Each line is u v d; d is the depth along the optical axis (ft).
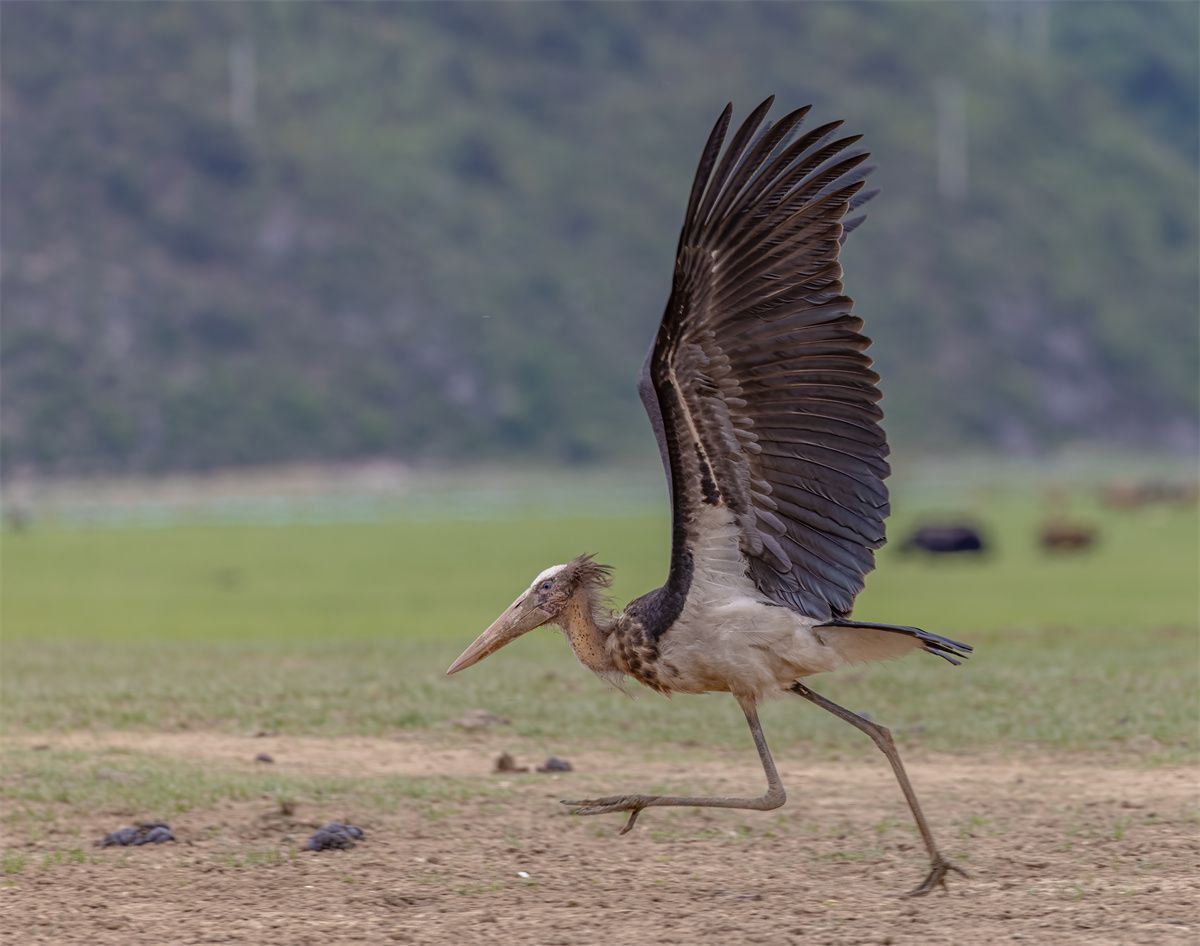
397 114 435.12
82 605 103.04
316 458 337.72
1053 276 435.53
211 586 120.37
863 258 421.18
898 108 482.28
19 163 382.42
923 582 118.11
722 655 24.23
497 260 401.08
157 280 367.04
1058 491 226.17
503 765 36.35
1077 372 413.39
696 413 23.41
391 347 369.71
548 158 434.71
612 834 30.17
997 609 92.43
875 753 38.29
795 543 23.90
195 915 24.84
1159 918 23.67
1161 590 106.93
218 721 42.57
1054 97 516.73
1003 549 155.63
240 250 382.01
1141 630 61.31
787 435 23.50
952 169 457.68
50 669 52.34
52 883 26.86
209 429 337.31
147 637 79.56
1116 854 27.89
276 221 387.96
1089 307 428.97
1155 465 360.48
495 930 23.79
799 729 40.83
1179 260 464.24
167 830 29.96
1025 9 577.02
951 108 483.51
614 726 41.55
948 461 360.89
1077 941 22.56
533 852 28.84
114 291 359.46
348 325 371.97
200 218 384.88
